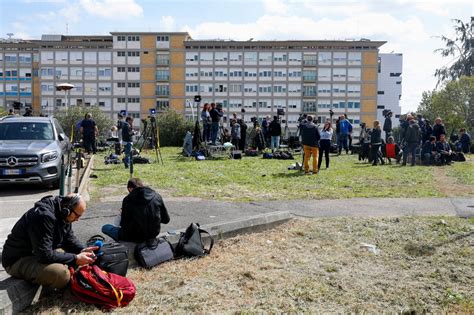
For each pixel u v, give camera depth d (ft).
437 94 166.30
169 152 86.38
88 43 284.82
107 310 17.76
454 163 70.64
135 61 285.23
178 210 34.17
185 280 20.85
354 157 81.15
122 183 46.32
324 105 286.25
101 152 85.35
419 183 48.88
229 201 38.14
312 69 285.02
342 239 27.35
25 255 17.89
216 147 75.25
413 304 18.97
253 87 286.46
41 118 46.34
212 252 24.71
